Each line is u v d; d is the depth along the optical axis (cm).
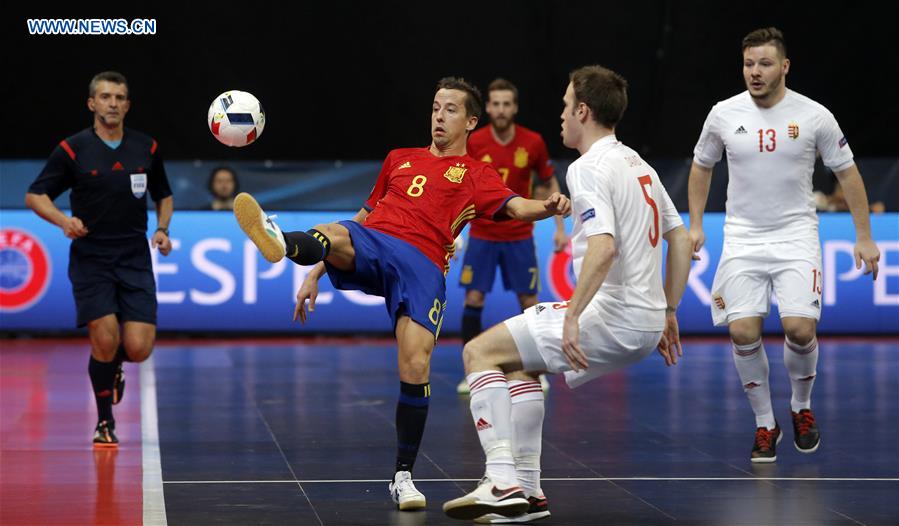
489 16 4000
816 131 1847
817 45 4016
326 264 1552
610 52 4019
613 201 1398
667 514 1476
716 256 3756
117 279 2005
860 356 3312
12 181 3672
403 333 1519
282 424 2162
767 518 1452
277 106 4038
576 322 1345
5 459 1819
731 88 4041
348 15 3991
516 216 1528
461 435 2058
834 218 3744
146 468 1753
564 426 2158
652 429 2127
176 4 3922
